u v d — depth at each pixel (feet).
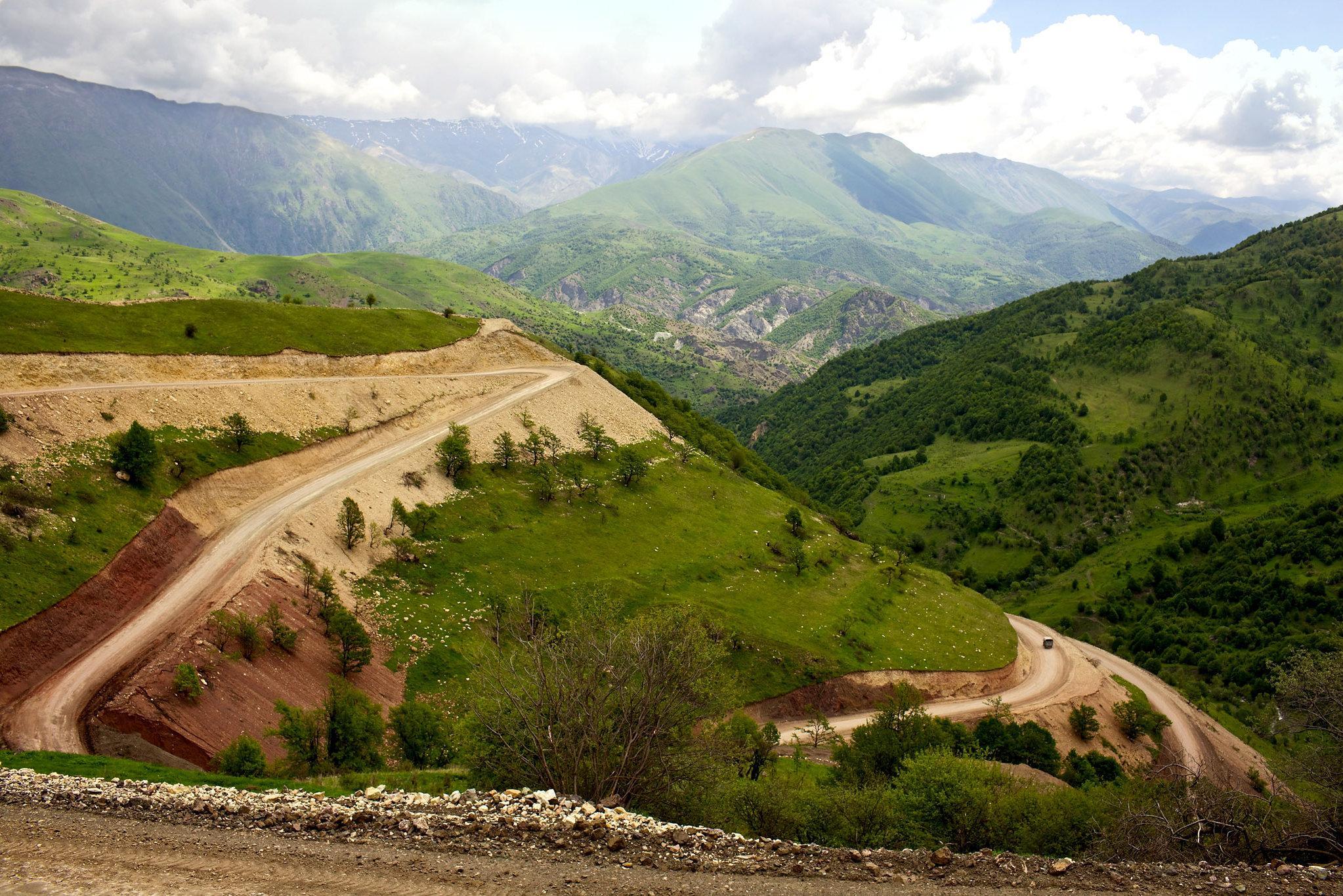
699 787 110.11
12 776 93.25
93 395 257.96
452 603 273.75
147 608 200.85
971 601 430.61
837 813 124.26
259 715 182.29
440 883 68.74
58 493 209.87
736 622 329.31
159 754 157.99
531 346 542.16
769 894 69.46
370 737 160.45
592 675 108.99
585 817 83.15
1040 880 74.64
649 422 530.68
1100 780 269.44
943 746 182.70
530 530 345.51
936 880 74.18
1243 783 297.94
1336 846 87.81
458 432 363.56
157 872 69.36
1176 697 383.04
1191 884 73.92
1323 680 114.83
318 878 69.15
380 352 419.54
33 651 169.58
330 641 224.94
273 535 246.27
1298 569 501.56
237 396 311.68
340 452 332.19
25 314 289.53
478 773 111.04
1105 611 547.08
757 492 503.61
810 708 303.27
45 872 68.69
